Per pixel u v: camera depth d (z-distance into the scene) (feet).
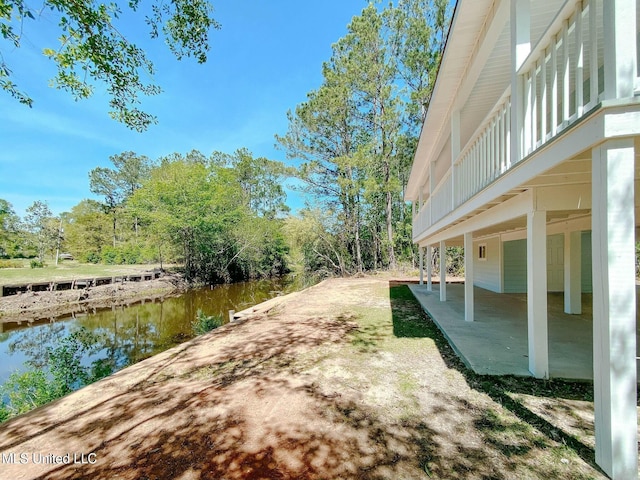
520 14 9.36
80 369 20.58
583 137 5.81
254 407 9.21
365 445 7.13
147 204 72.54
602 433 5.73
